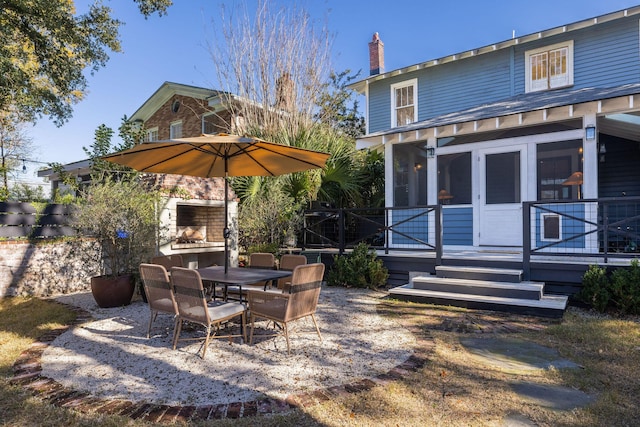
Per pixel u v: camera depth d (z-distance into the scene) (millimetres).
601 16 10234
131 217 6566
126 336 4660
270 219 9039
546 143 7613
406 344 4293
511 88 11734
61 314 5734
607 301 5445
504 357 3904
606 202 5891
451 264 7148
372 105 14422
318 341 4410
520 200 7879
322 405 2896
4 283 7109
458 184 8578
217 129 14703
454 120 8289
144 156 4918
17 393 3131
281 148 4809
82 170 14102
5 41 9078
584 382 3305
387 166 9359
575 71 10867
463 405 2920
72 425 2670
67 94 10875
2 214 7148
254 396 3057
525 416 2770
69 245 7867
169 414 2791
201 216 9039
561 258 6719
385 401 2969
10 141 20250
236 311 4281
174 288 4156
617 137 9102
